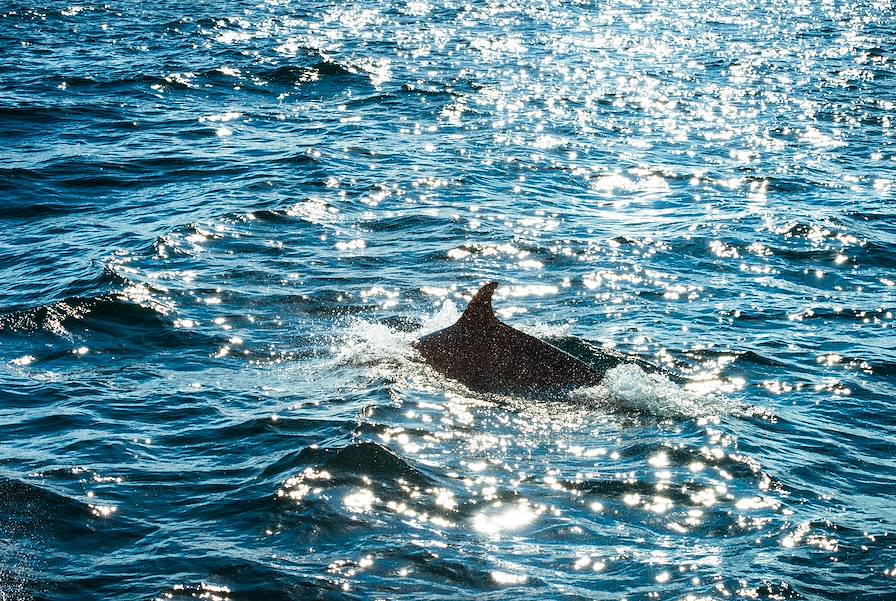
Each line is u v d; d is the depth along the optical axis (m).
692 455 19.09
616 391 21.45
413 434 19.42
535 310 26.89
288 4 92.44
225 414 20.42
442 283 28.59
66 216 33.94
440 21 85.50
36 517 16.59
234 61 61.53
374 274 29.08
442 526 16.62
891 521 17.31
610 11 95.94
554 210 36.44
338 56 65.50
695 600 14.94
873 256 32.06
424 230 33.22
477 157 43.22
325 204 35.34
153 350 23.83
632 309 27.14
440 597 14.86
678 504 17.52
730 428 20.23
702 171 42.59
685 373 23.08
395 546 16.00
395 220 34.16
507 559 15.81
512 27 83.31
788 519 17.16
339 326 25.30
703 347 24.50
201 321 25.34
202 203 35.12
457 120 50.31
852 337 25.61
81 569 15.33
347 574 15.29
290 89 55.72
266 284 28.02
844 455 19.67
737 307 27.52
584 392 21.38
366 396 20.97
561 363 21.94
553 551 16.09
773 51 75.00
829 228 34.41
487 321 22.34
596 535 16.55
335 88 56.34
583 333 25.27
